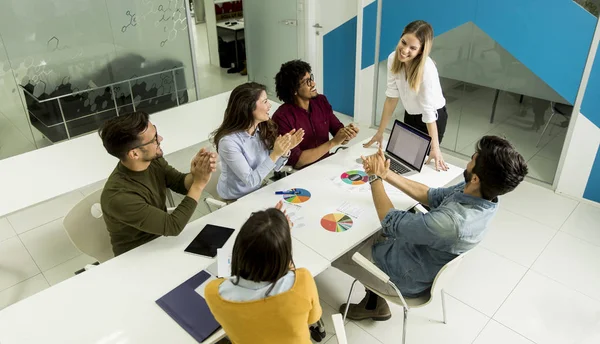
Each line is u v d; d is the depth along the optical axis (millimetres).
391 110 3059
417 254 1895
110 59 4094
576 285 2656
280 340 1364
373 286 2059
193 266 1836
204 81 6180
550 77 3352
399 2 4000
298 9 4852
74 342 1508
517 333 2348
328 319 2432
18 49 3574
